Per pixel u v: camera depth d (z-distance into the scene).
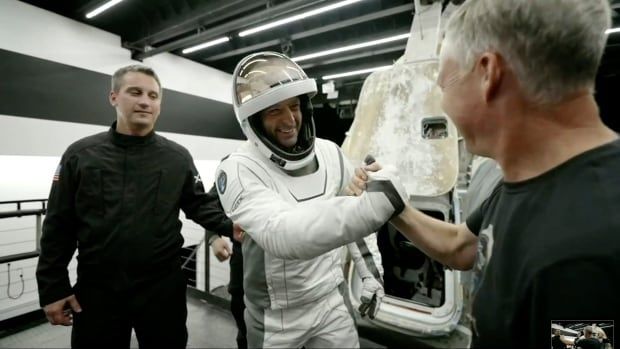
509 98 0.34
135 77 1.13
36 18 3.11
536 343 0.30
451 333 1.13
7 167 2.88
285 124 0.83
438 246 0.65
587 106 0.33
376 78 1.39
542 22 0.30
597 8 0.30
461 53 0.39
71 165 1.07
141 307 1.11
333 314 0.95
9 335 2.22
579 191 0.30
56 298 1.03
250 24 3.45
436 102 1.21
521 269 0.32
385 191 0.56
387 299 1.29
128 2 3.39
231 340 2.04
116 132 1.15
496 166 0.74
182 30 3.54
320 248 0.57
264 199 0.73
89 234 1.06
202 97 4.91
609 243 0.26
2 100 2.86
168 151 1.24
